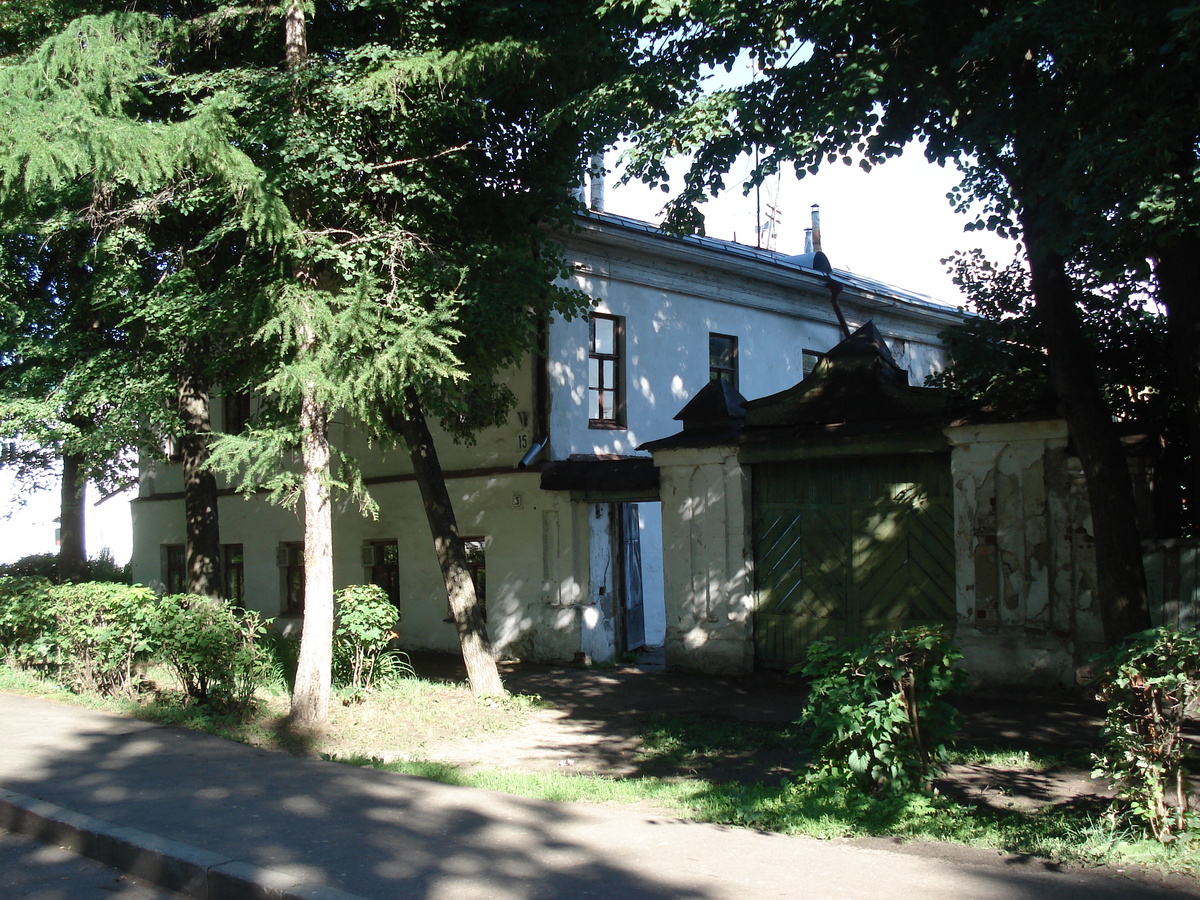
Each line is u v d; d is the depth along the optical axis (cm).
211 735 877
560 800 663
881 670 618
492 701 1089
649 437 1714
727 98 869
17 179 923
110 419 1177
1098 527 864
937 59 866
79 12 1080
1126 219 651
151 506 2312
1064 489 1030
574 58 999
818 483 1244
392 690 1084
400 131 1017
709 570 1320
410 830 565
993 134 796
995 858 505
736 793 661
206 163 870
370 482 1791
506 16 1042
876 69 829
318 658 956
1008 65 804
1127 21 679
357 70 997
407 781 695
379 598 1095
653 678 1325
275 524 2016
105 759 768
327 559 969
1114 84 738
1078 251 827
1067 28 676
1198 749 727
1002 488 1072
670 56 955
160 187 1046
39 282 1373
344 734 915
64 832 592
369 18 1084
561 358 1577
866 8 820
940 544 1137
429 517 1174
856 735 615
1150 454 980
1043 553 1041
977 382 1155
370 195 1047
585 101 946
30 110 847
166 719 936
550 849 527
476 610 1157
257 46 1068
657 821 589
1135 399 1112
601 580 1521
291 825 578
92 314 1299
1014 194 858
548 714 1079
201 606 1009
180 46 1023
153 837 556
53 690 1104
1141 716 521
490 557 1598
